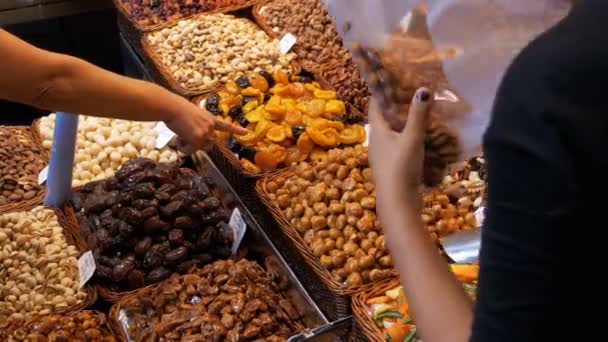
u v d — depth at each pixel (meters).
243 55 3.03
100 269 2.17
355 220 2.11
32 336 1.90
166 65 3.05
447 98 1.05
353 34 1.13
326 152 2.54
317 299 2.10
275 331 1.97
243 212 2.48
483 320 0.71
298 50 3.11
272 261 2.27
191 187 2.39
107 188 2.38
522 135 0.66
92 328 1.97
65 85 1.68
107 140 2.75
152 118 1.86
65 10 3.70
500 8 0.91
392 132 1.05
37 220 2.31
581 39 0.65
